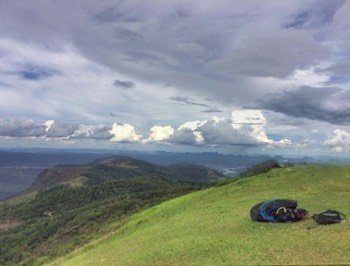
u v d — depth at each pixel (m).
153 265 18.83
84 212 123.75
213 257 17.72
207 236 22.33
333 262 14.16
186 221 30.64
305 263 14.49
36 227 139.00
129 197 118.88
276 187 38.22
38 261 63.66
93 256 28.27
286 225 21.48
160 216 40.50
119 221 62.59
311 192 31.83
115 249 27.75
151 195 106.00
